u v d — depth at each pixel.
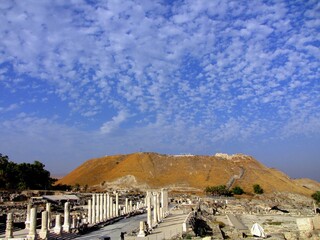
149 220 59.28
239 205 112.62
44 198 96.44
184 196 155.25
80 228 56.88
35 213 42.91
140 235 50.56
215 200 130.12
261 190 170.88
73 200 104.69
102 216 73.12
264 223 73.56
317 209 115.56
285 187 198.88
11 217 43.78
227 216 86.06
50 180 144.88
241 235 55.00
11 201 91.75
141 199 135.25
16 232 51.22
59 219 50.84
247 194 167.38
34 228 42.50
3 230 52.66
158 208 70.81
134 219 81.56
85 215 72.75
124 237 49.81
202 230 59.19
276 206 119.00
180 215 83.25
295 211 108.19
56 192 119.12
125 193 153.12
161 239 46.91
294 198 173.50
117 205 85.50
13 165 123.38
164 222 69.50
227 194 160.00
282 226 66.12
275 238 48.31
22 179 121.75
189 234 49.19
